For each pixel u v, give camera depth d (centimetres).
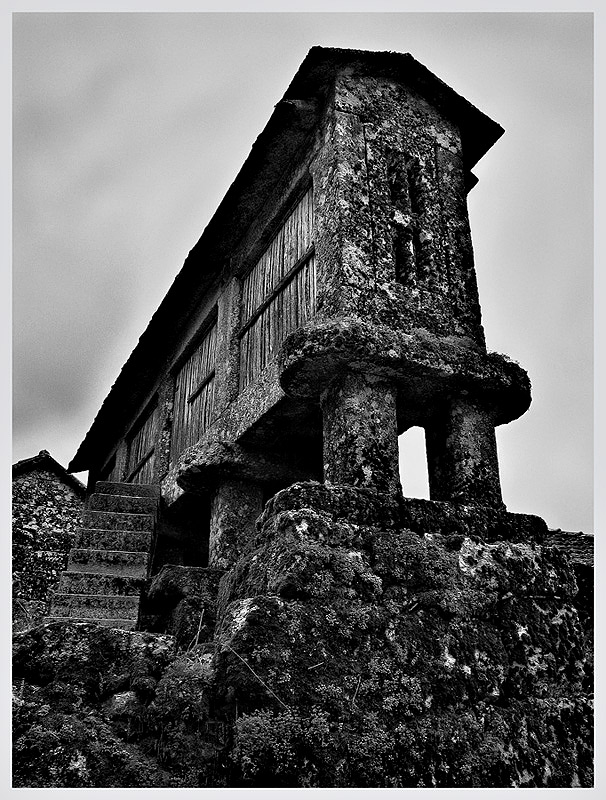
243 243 714
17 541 1161
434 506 436
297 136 605
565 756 385
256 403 591
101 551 578
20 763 319
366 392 469
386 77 600
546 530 473
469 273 561
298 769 317
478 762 356
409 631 381
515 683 395
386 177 558
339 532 398
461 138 634
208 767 317
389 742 340
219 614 432
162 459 869
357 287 498
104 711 353
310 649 353
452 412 501
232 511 614
